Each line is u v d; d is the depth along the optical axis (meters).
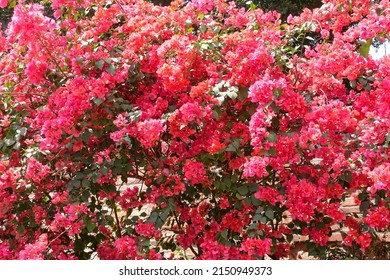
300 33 3.10
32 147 2.65
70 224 2.53
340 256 3.01
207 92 2.58
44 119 2.66
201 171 2.60
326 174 2.53
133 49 2.73
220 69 2.84
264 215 2.61
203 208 2.96
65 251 2.87
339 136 2.59
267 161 2.41
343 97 2.84
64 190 2.83
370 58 2.78
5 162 2.51
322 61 2.72
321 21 3.06
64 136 2.69
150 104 2.72
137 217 2.88
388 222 2.46
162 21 2.92
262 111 2.43
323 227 2.72
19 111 2.82
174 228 3.16
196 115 2.48
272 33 2.93
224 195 2.86
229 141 2.55
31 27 2.54
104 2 3.09
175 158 2.79
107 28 2.85
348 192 2.77
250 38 2.76
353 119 2.55
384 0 2.75
